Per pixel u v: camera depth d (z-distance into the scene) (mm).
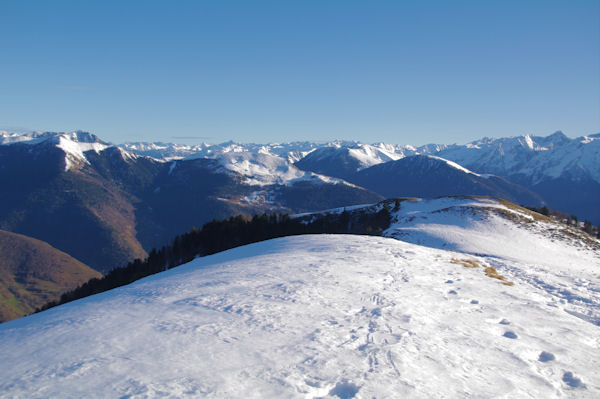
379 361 7727
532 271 25047
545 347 9734
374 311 11391
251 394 6152
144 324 10094
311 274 17078
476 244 58375
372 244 29578
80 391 6273
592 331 11625
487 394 6852
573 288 19719
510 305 14000
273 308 11398
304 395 6184
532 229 70375
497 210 80062
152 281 20484
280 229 99500
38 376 6930
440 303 13156
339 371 7156
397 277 17156
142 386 6371
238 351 7957
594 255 60219
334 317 10641
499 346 9430
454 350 8812
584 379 7941
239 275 17828
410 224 77188
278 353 7895
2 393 6277
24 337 9648
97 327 10070
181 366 7195
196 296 13461
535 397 6969
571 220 130250
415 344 8867
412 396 6438
